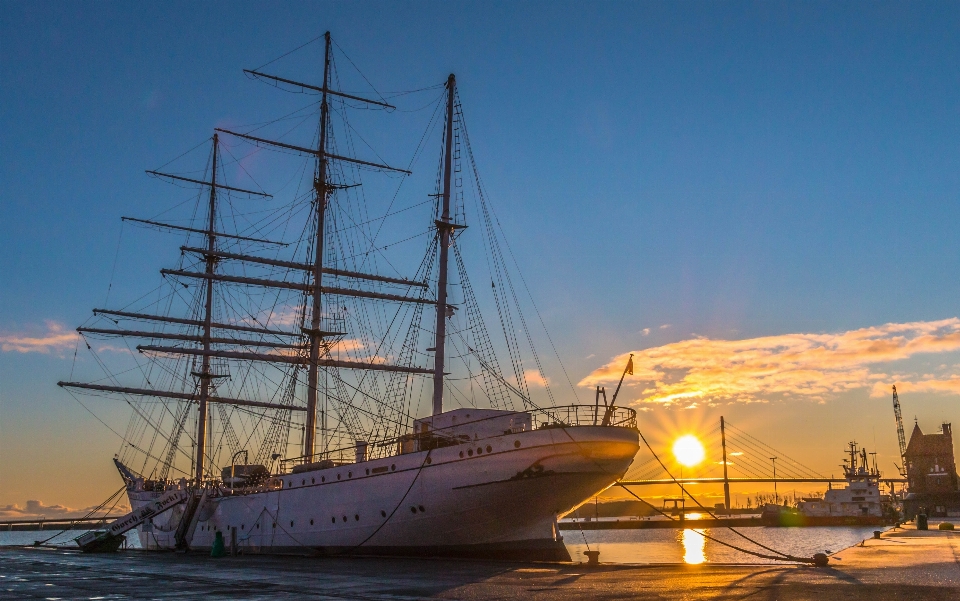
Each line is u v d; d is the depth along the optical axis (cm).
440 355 5719
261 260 8206
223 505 6375
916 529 10494
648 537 15200
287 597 2684
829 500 16988
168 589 3000
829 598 2530
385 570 3875
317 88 7356
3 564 4628
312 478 5425
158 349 8231
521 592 2809
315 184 7281
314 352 6931
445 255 5941
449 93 6244
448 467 4619
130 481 9156
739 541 12012
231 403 8700
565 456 4347
